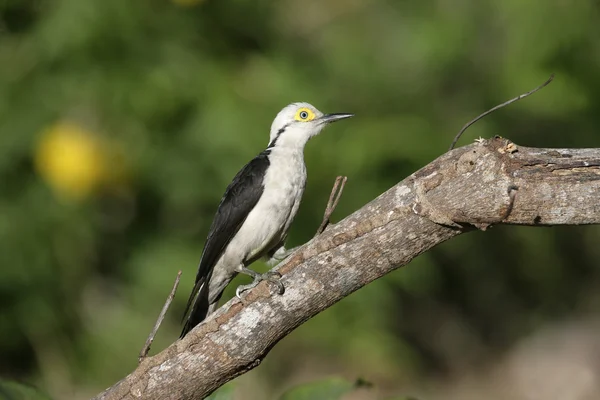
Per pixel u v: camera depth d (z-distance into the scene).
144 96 11.96
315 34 13.99
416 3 14.10
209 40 12.84
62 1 11.96
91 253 12.79
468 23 13.76
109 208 12.84
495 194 5.72
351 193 12.87
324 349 13.97
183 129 12.37
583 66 13.65
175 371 6.09
